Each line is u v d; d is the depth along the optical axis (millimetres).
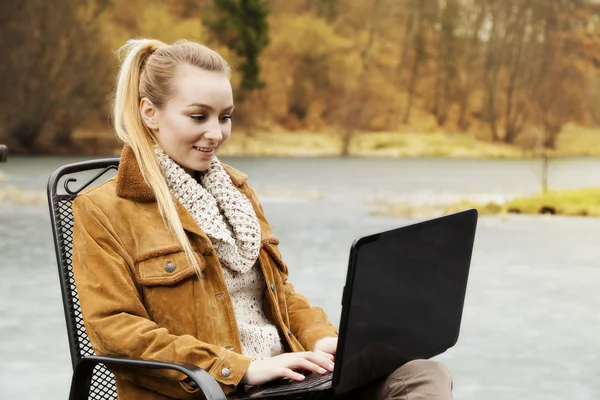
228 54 37969
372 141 39406
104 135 35531
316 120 39406
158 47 2791
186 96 2682
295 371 2709
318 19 39656
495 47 40094
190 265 2617
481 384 5305
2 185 18766
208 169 2846
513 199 18125
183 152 2729
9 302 7324
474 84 40219
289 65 39188
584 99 39781
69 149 35406
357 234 12102
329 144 39062
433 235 2541
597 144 39406
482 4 40031
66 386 5137
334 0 39844
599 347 6219
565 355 6000
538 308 7457
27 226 12430
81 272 2598
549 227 13922
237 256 2725
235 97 38312
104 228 2613
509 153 39594
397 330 2475
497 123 40156
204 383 2307
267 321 2879
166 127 2715
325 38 39594
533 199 17484
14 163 27406
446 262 2617
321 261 9461
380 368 2463
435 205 17125
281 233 12047
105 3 35781
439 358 5891
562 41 39844
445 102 40344
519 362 5809
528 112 39969
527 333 6598
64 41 35406
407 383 2496
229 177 2902
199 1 37375
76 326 2889
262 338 2748
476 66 40250
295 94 39188
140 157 2691
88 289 2562
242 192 3016
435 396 2471
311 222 13539
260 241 2857
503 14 39969
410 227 2449
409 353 2555
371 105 39781
